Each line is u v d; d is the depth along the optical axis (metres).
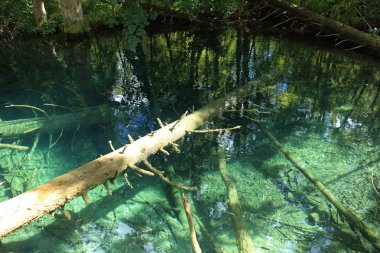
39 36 10.48
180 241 3.15
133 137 4.77
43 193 2.76
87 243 3.12
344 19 10.06
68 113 5.29
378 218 3.39
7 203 2.61
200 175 4.08
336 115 5.50
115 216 3.46
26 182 3.94
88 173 3.08
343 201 3.63
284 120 5.29
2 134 4.62
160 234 3.23
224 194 3.77
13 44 9.89
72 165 4.25
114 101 6.00
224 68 7.66
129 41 8.92
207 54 8.83
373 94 6.37
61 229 3.28
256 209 3.54
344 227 3.30
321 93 6.34
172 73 7.44
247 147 4.60
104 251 3.02
